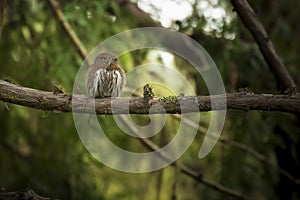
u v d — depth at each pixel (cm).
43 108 573
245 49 947
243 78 956
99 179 1152
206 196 1043
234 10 738
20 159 1116
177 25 965
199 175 962
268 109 554
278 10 988
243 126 967
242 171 980
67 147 1070
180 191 1092
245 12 724
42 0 984
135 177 1145
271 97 550
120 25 997
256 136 965
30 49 1002
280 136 989
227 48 945
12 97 569
